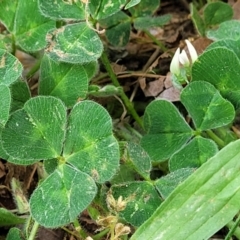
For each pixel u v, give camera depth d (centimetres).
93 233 10
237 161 9
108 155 8
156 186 9
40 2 10
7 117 9
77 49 10
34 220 9
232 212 8
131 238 8
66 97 10
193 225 8
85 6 10
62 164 9
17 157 9
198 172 8
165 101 10
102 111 9
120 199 8
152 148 10
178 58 10
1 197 10
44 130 9
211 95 9
